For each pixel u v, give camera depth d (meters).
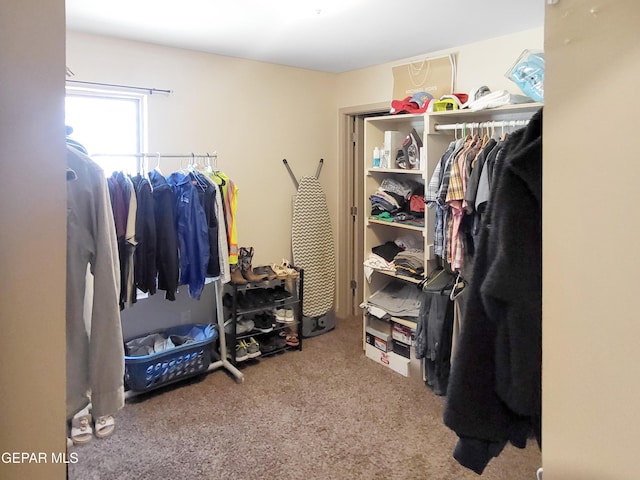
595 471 0.61
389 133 3.28
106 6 2.37
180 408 2.68
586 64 0.59
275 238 3.86
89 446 2.30
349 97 4.00
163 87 3.12
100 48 2.85
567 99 0.61
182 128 3.25
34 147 0.74
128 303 2.58
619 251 0.57
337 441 2.37
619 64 0.56
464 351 0.92
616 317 0.58
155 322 3.27
